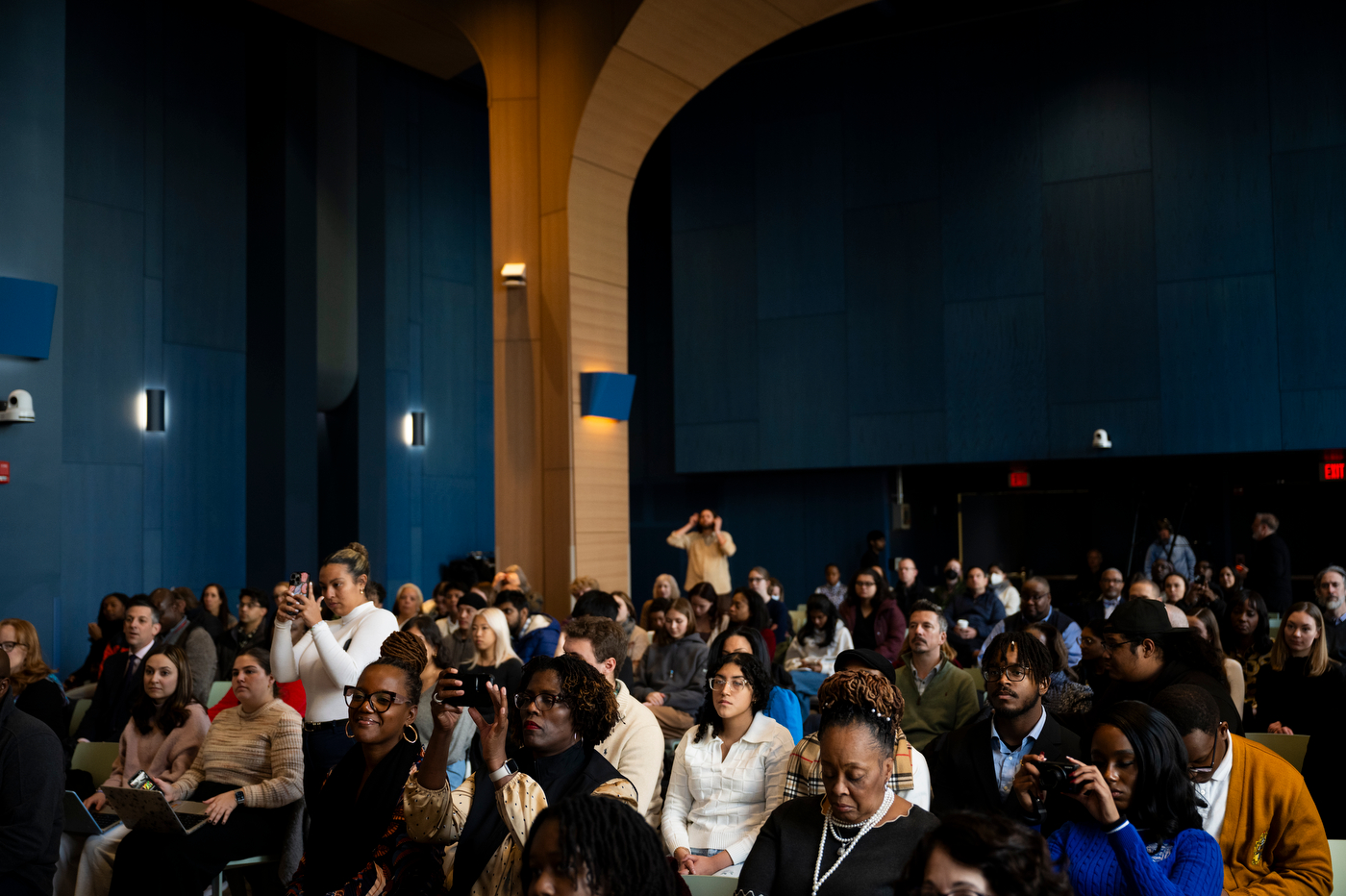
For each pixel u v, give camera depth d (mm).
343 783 2848
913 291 12484
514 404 9039
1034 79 11961
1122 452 11477
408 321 13977
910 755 3053
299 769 4062
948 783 3365
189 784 4277
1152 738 2301
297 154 11492
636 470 15281
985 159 12172
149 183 10812
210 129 11375
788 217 13125
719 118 13508
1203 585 7430
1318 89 10797
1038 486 13289
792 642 7441
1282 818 2764
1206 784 2732
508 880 2328
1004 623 6328
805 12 8594
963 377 12203
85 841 4371
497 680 5199
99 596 10211
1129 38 11531
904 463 12445
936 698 4566
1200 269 11195
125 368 10523
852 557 13297
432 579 14195
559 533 8891
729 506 14180
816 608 7266
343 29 10336
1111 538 12844
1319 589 5516
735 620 7023
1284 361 10852
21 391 6875
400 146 13992
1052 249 11836
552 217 8930
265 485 11250
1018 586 13320
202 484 11180
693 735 3746
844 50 12875
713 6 8367
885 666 3791
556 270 8914
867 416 12648
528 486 9023
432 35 10500
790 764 3240
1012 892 1397
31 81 7188
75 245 10141
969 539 13703
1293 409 10797
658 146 15383
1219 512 12266
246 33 11742
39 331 7020
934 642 4547
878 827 2412
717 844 3562
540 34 9039
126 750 4688
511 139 9094
